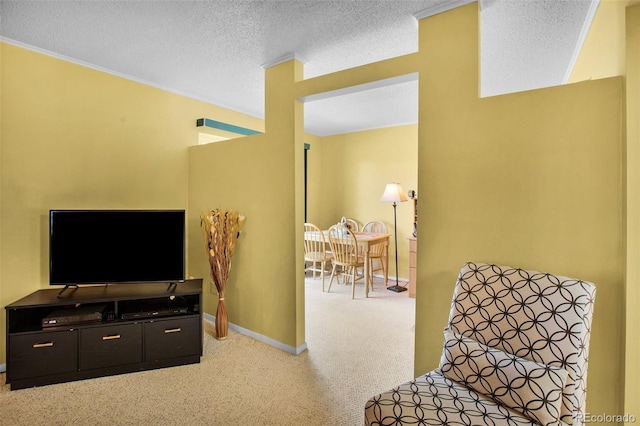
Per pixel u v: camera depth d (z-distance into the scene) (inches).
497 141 71.5
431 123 78.9
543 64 108.2
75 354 90.7
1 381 90.5
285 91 106.8
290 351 108.4
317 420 75.1
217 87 133.9
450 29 76.8
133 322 95.3
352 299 168.2
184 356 100.0
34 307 89.5
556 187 65.9
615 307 61.4
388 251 203.2
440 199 77.9
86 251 101.3
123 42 97.0
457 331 63.7
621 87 60.3
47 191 103.7
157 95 131.1
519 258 69.6
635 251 57.9
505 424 47.7
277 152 109.7
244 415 76.7
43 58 102.0
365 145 221.5
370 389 87.6
